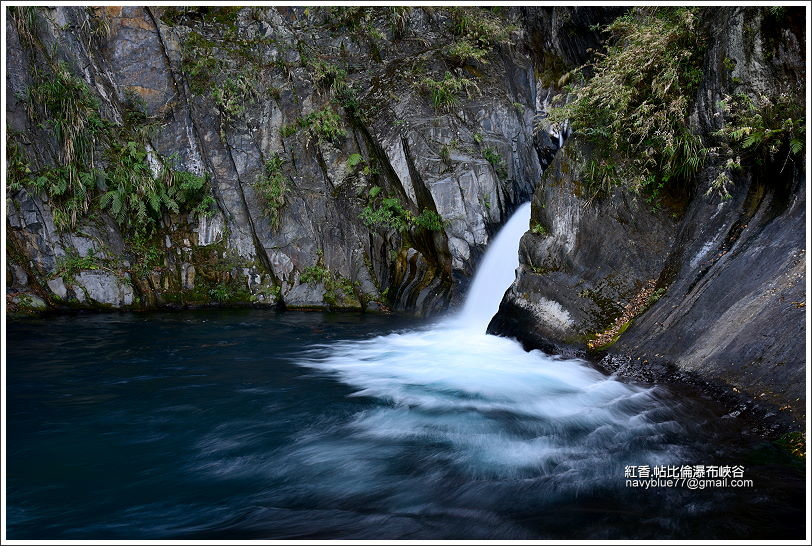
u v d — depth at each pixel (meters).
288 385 6.32
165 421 5.12
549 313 7.49
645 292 6.85
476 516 3.29
